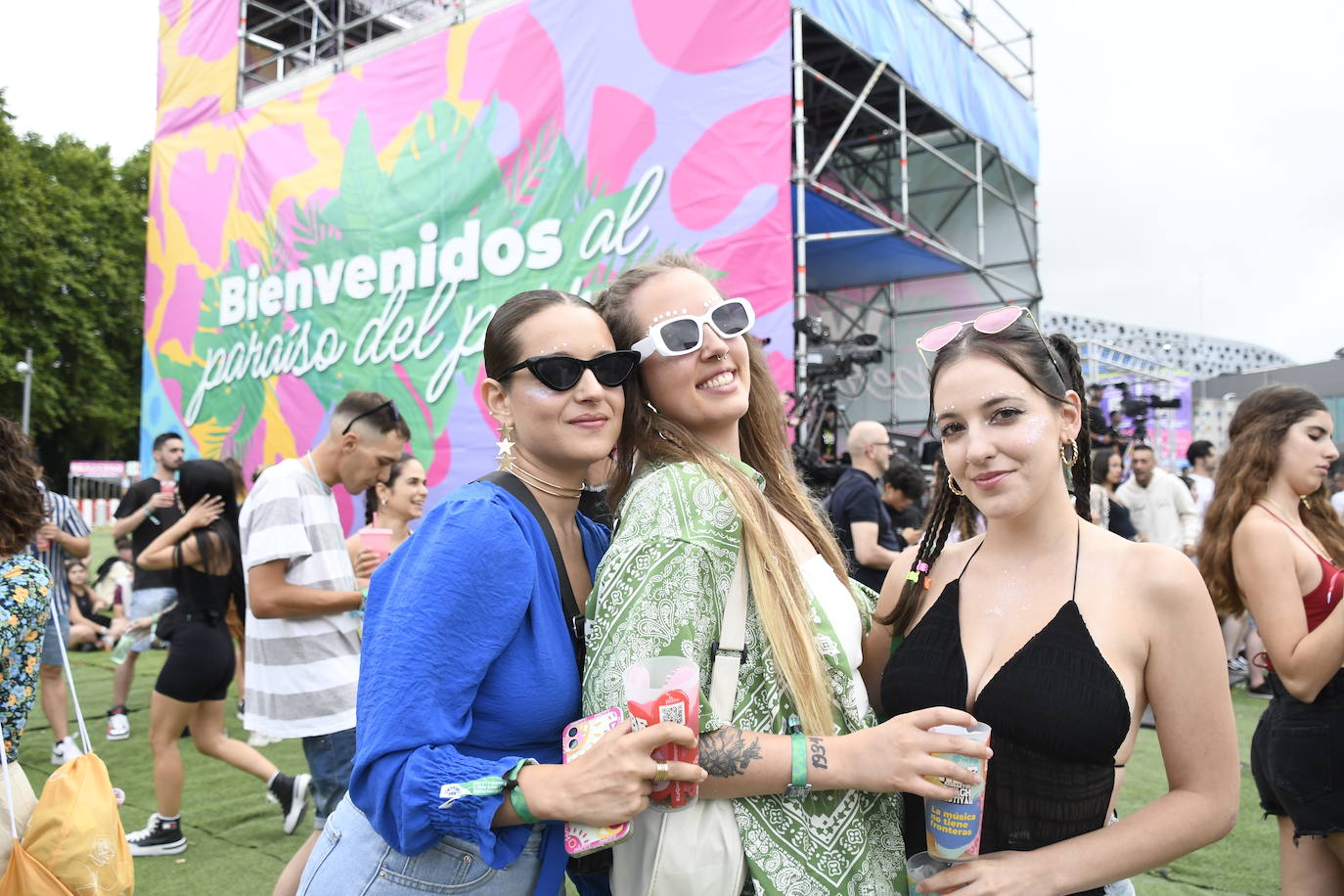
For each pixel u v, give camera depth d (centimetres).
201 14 1166
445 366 891
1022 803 131
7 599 193
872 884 132
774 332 672
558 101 812
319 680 270
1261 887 315
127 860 181
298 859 262
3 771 175
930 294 1203
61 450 2692
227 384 1096
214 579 346
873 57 784
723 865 125
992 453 135
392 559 136
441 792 117
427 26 933
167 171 1177
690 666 119
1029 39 1112
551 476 147
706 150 716
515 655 131
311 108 1023
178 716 341
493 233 854
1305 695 204
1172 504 666
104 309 2395
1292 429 223
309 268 1012
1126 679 130
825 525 170
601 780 114
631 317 158
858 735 126
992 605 142
